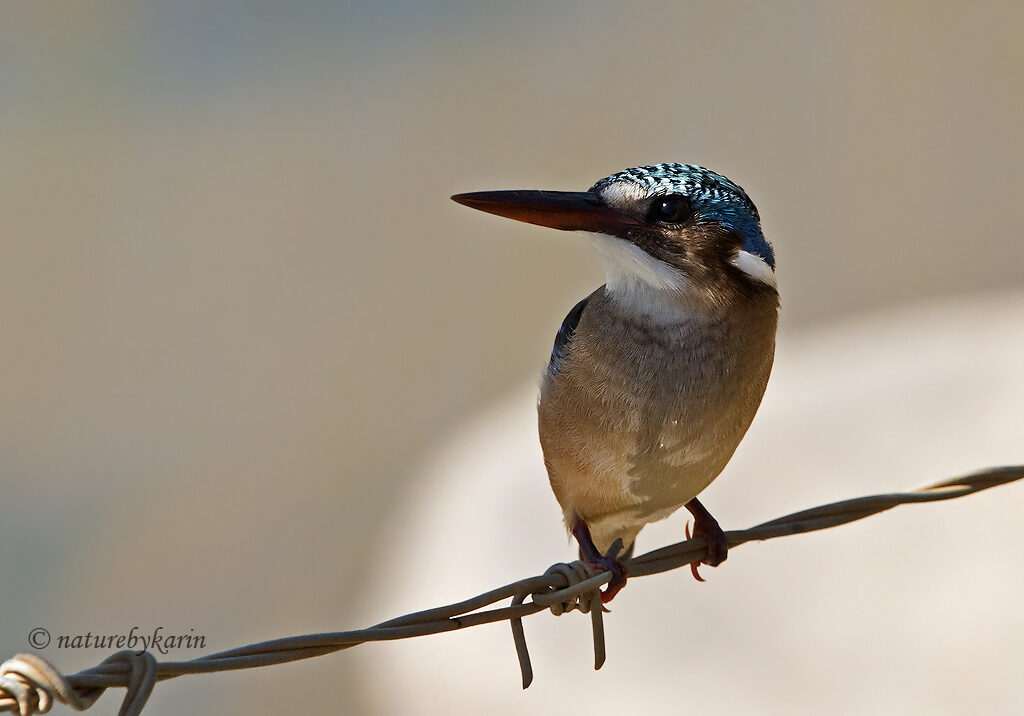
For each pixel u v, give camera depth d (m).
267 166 20.69
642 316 5.51
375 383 15.70
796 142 18.47
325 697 9.91
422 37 23.17
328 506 13.45
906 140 17.88
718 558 5.82
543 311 16.62
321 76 22.69
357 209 19.48
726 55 20.47
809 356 12.79
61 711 7.28
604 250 5.55
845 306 14.64
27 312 17.91
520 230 18.27
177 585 12.66
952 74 18.67
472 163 19.98
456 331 16.53
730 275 5.47
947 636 8.71
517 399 14.51
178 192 20.30
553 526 10.41
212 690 10.37
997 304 13.55
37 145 21.03
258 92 22.34
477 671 9.13
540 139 20.05
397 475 13.66
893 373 11.74
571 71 21.16
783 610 9.23
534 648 9.25
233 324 17.52
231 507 13.77
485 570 10.04
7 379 16.62
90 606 12.45
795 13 20.61
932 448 10.33
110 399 16.17
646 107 19.98
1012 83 18.28
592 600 4.65
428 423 14.64
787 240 16.59
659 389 5.46
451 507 11.51
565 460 5.75
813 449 10.63
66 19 23.95
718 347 5.46
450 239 18.55
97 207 19.95
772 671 8.80
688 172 5.61
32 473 14.84
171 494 14.22
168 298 18.14
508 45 22.34
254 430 15.35
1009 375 11.19
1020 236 15.41
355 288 17.80
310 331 17.16
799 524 5.20
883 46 19.56
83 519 13.97
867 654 8.77
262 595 12.23
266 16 24.41
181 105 22.56
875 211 16.83
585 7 22.78
